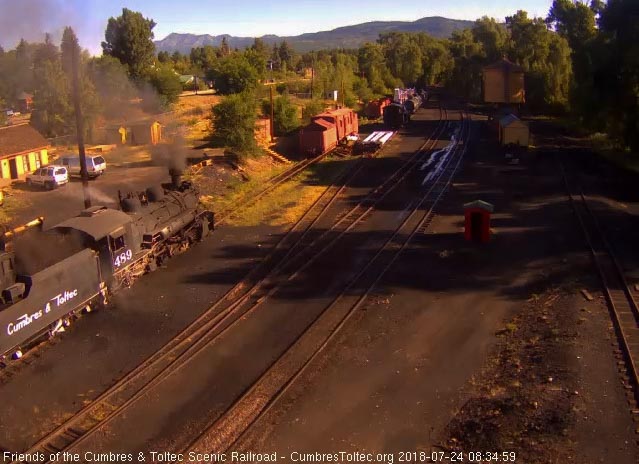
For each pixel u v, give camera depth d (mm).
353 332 15453
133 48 75125
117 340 15375
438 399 12125
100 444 11016
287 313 16797
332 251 22328
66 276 15547
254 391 12688
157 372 13672
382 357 14086
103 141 50062
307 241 23734
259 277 19781
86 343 15242
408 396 12305
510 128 43875
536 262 20156
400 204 29500
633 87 38062
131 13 74750
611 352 12859
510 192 30859
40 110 49094
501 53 95125
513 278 18953
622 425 10008
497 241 22828
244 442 10875
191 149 44188
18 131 38750
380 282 18984
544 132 55312
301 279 19469
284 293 18312
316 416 11688
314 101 61281
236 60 70625
